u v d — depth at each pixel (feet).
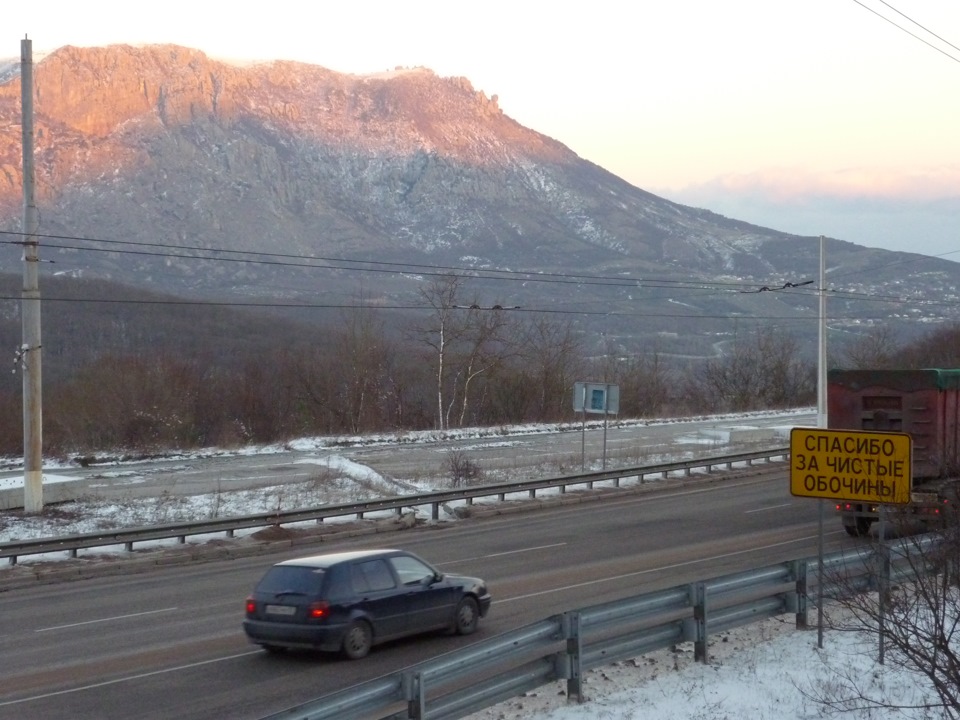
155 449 150.92
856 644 43.34
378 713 30.78
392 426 204.54
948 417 79.20
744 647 45.24
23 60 90.07
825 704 35.32
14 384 189.88
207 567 75.92
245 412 191.93
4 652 48.70
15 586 69.36
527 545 80.94
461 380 217.15
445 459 133.59
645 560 72.02
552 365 228.22
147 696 40.04
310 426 194.08
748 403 267.80
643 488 116.37
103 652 48.16
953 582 42.27
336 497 105.09
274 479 117.50
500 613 55.16
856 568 50.90
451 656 32.99
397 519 94.07
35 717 37.35
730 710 35.55
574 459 136.87
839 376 81.46
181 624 54.60
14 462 131.75
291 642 45.19
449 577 51.31
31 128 90.63
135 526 85.92
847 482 42.24
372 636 46.39
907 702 36.50
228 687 41.24
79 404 164.14
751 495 112.16
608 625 38.91
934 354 280.31
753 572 45.88
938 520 52.39
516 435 178.19
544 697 38.06
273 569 46.91
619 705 36.27
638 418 220.64
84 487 97.50
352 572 46.55
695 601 42.52
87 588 68.03
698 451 149.18
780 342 300.81
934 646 34.65
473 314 217.97
